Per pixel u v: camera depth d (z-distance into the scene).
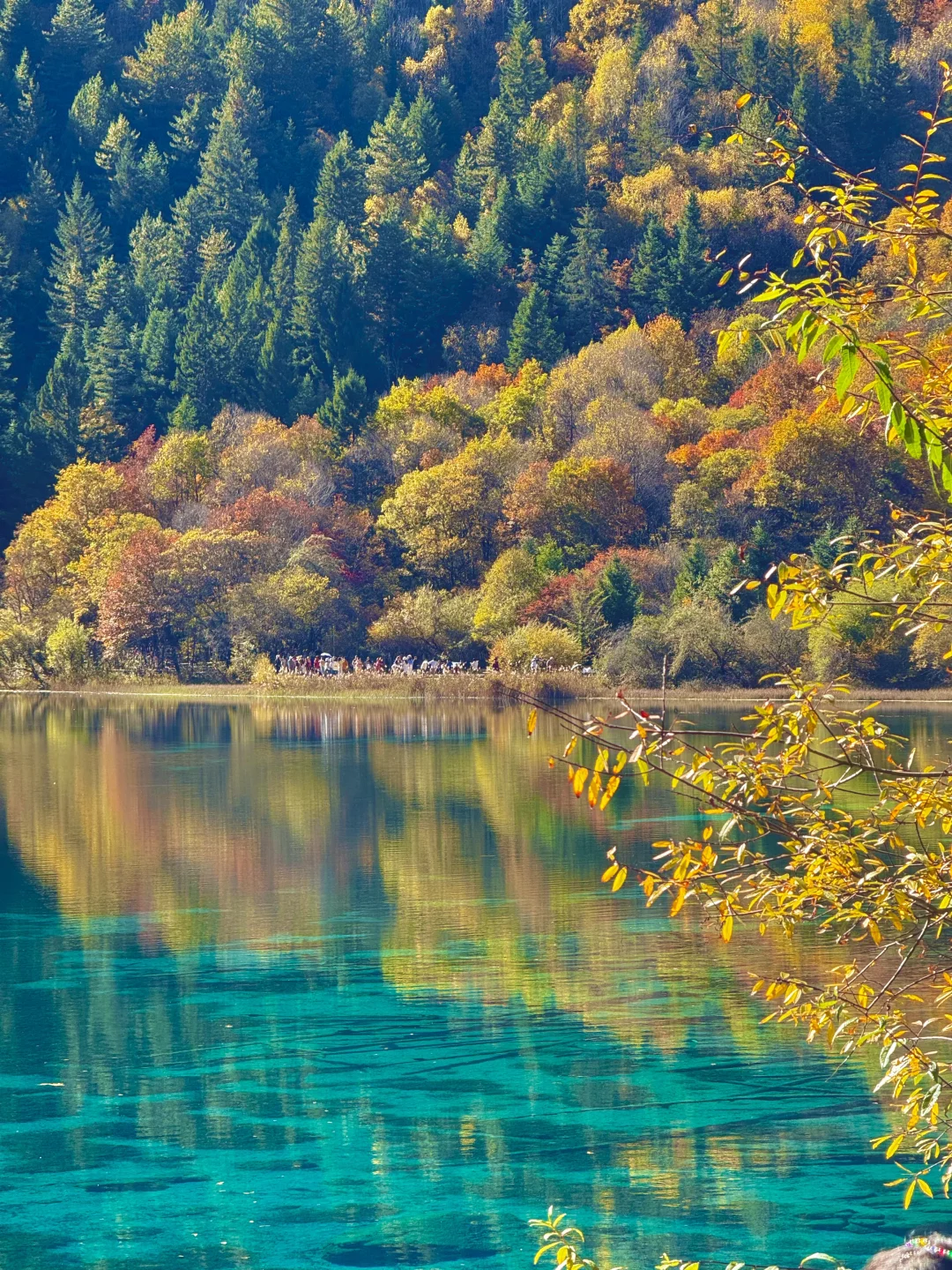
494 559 119.38
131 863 27.36
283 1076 15.02
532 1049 15.77
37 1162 12.95
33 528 119.94
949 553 6.93
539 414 138.38
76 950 20.48
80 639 102.69
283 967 19.39
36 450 142.88
